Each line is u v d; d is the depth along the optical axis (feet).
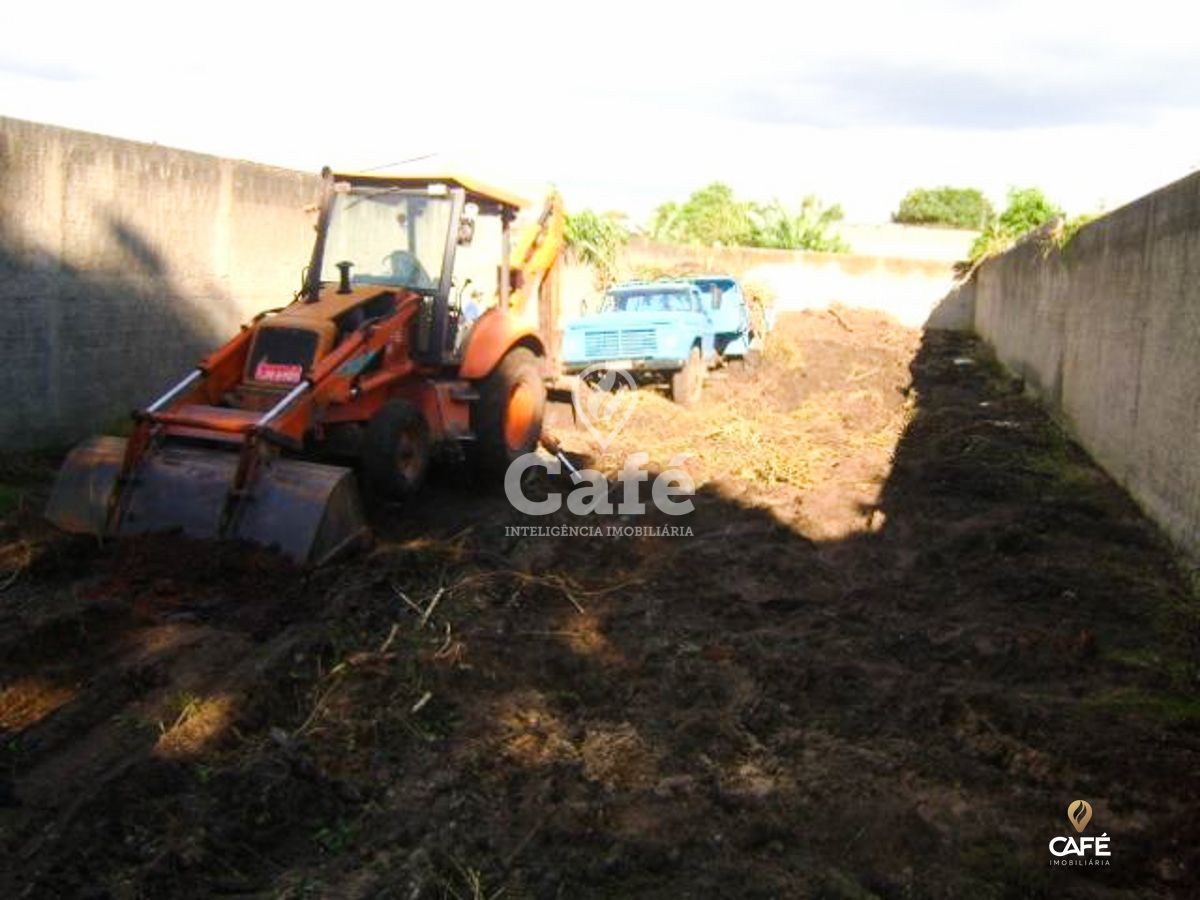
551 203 35.27
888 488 31.42
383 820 13.78
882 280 90.84
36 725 15.74
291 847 13.23
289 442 22.89
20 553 21.75
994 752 15.75
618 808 14.14
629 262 75.25
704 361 48.83
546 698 17.38
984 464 33.63
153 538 21.67
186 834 12.96
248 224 39.29
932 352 70.44
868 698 17.61
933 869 13.00
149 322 34.65
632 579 23.34
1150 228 28.96
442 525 27.09
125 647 18.30
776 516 28.50
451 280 28.22
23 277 29.66
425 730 16.11
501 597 21.44
